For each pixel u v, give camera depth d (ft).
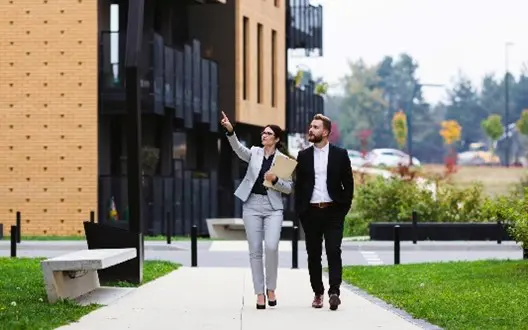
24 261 81.61
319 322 48.06
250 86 153.38
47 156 123.03
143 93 123.65
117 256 57.47
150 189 126.82
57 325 46.03
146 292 60.95
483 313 50.19
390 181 147.64
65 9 122.83
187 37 149.18
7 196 123.44
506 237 125.59
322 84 195.93
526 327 45.70
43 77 123.03
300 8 180.45
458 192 142.10
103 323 47.39
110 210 122.21
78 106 122.42
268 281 53.98
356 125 617.62
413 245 113.80
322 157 53.06
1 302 53.42
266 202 53.36
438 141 615.98
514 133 592.60
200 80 140.77
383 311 52.11
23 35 123.24
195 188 140.46
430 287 63.46
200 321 48.34
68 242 108.78
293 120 175.63
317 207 52.90
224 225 141.28
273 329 45.85
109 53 122.72
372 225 125.18
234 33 149.28
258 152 53.72
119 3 126.82
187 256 99.71
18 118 123.44
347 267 82.79
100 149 125.59
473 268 76.59
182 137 145.28
